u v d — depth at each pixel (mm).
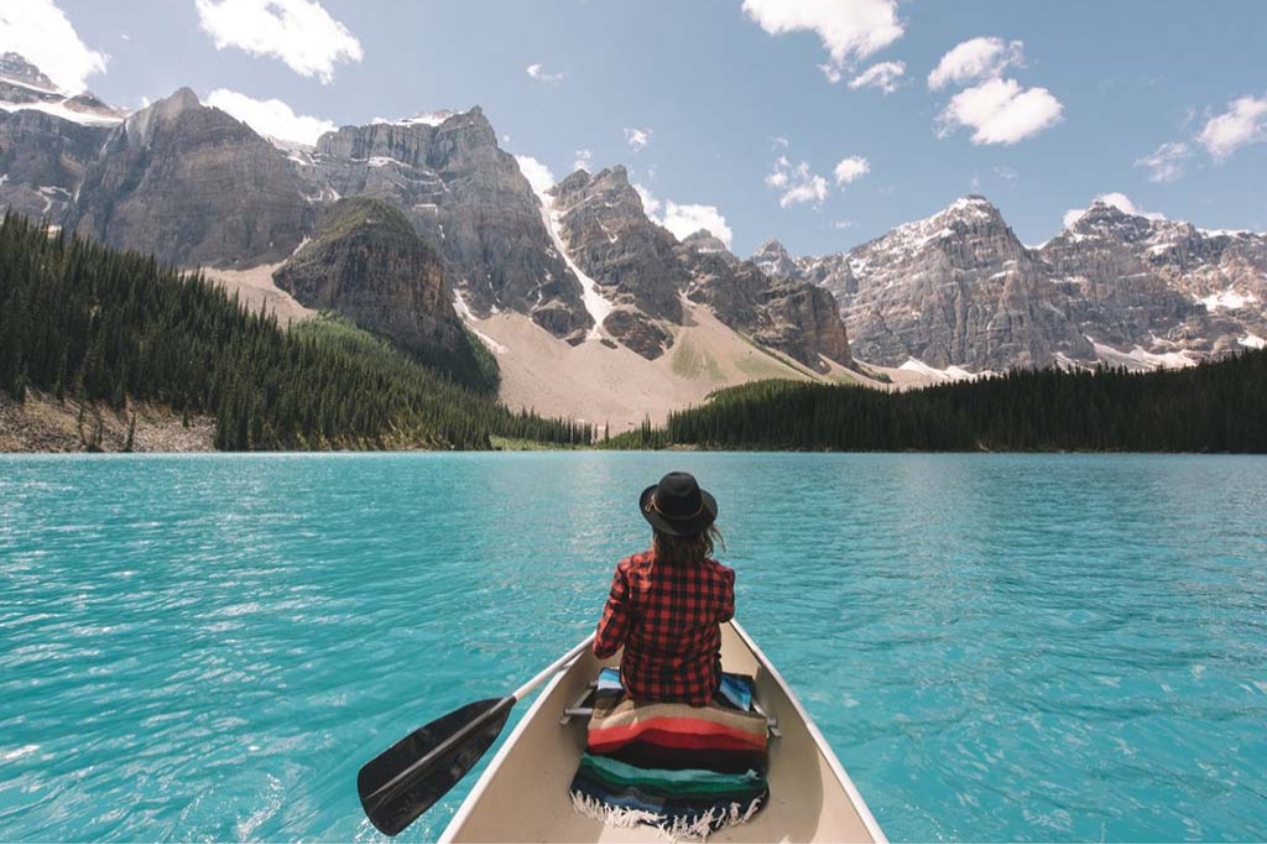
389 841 5035
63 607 11555
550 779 4566
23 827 5055
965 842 5102
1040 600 12469
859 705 7602
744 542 19547
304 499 30844
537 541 19375
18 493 30812
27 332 77625
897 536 20766
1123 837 5176
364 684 8031
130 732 6695
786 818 4250
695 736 4625
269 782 5773
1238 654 9359
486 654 9141
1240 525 23469
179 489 33969
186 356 97938
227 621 10719
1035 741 6730
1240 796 5750
